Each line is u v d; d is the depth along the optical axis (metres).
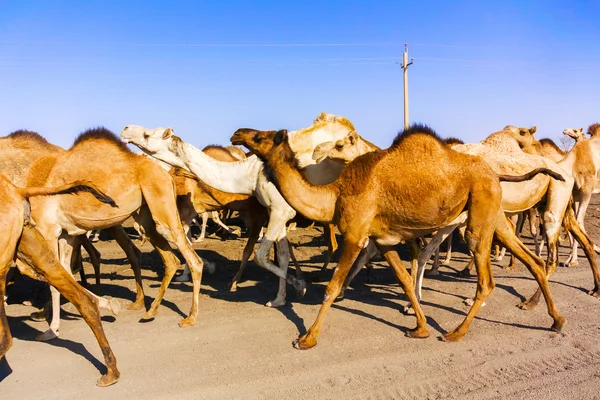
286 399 4.86
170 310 7.62
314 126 8.08
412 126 6.34
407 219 6.16
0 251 4.63
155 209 6.93
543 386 5.09
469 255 12.20
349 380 5.24
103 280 9.67
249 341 6.30
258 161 7.86
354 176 6.25
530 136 9.07
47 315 7.23
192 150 7.87
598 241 13.58
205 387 5.08
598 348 6.06
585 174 10.65
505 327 6.78
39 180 6.78
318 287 9.05
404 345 6.16
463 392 4.99
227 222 18.89
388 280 9.55
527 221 17.92
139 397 4.89
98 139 7.00
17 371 5.44
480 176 6.21
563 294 8.26
